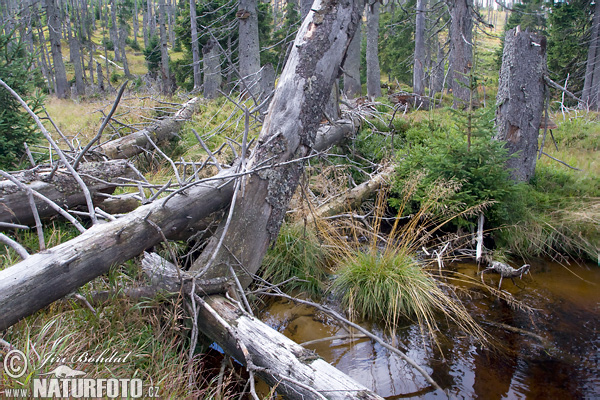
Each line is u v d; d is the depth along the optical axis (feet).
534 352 11.71
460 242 18.95
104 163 14.34
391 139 25.14
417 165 20.97
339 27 14.32
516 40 20.35
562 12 61.72
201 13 58.13
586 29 63.57
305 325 13.14
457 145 18.92
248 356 8.64
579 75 66.18
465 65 41.34
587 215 18.65
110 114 9.71
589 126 32.73
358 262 14.88
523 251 18.45
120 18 153.38
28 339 7.36
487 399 9.90
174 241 13.94
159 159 24.12
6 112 16.88
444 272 16.74
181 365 8.98
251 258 12.46
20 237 12.42
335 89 25.46
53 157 17.92
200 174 19.99
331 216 18.49
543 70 20.58
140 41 161.79
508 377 10.68
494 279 16.19
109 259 9.46
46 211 12.76
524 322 13.20
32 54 18.97
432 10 43.96
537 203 20.18
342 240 17.02
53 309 9.14
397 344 12.14
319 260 16.46
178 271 9.99
